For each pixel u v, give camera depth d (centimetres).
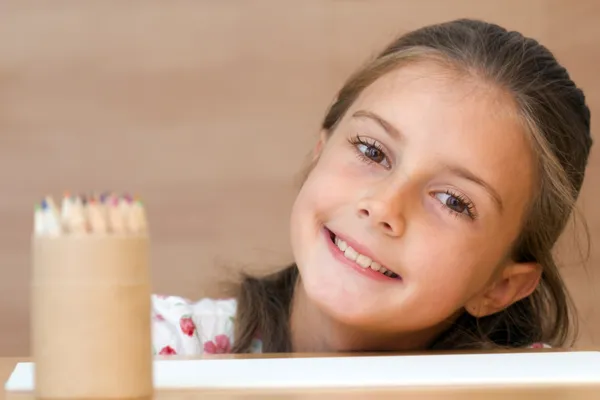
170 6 320
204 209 318
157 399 89
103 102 319
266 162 319
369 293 152
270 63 320
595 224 311
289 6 321
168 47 320
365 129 156
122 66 320
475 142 151
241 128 320
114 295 84
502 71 158
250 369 114
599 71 317
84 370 83
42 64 319
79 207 85
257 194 319
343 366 118
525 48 168
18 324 316
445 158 149
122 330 84
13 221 317
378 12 320
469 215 152
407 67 161
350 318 154
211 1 321
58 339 83
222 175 319
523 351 148
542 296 187
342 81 319
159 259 316
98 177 319
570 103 176
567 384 104
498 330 186
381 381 104
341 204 154
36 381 85
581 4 320
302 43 320
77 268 83
